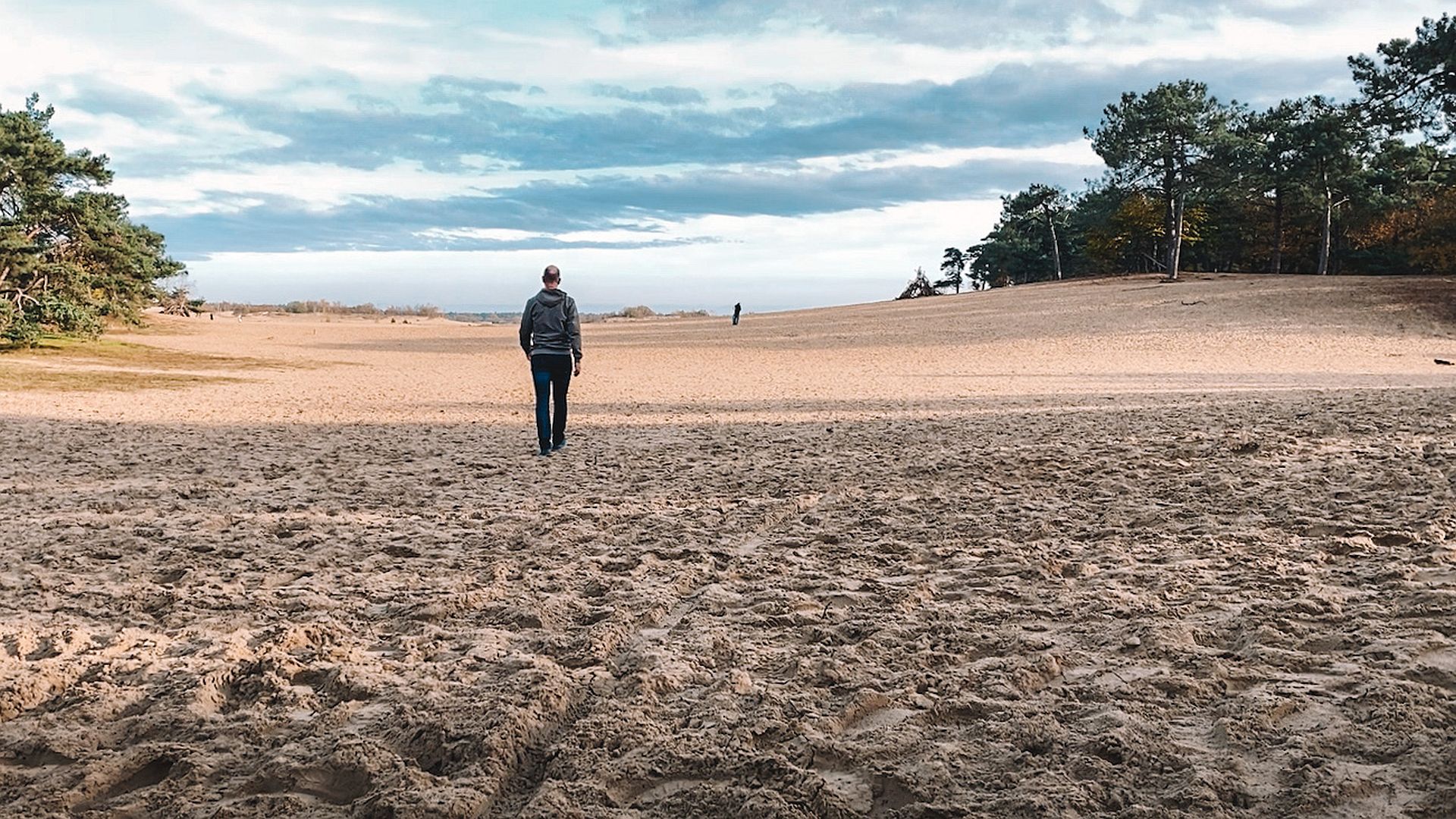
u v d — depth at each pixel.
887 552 5.55
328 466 9.80
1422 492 6.42
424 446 11.59
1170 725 2.96
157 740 3.05
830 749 2.80
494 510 7.21
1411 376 23.75
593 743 2.90
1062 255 110.56
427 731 2.99
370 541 6.09
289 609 4.58
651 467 9.45
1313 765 2.57
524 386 23.95
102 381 24.55
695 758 2.76
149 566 5.46
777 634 4.07
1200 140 60.12
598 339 53.47
